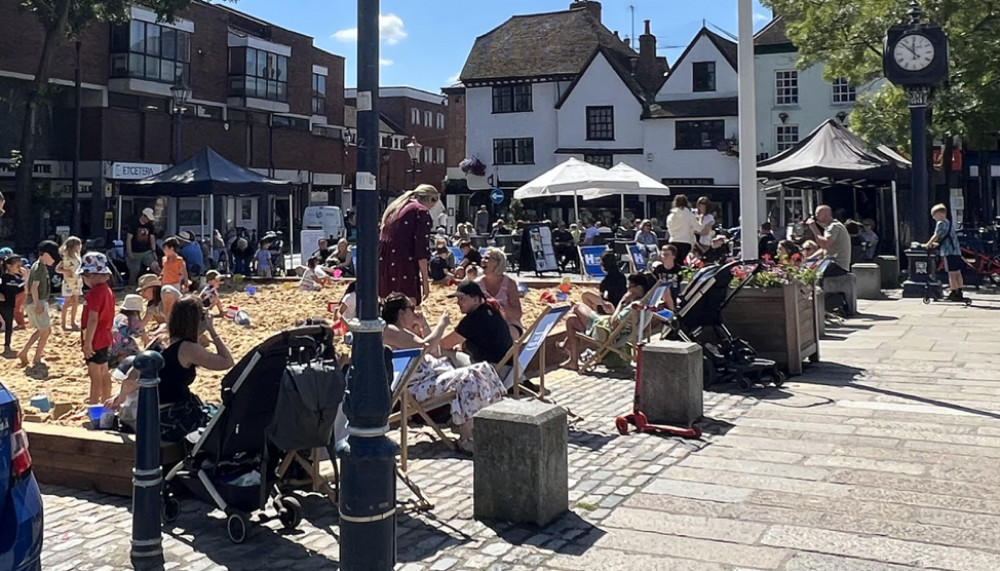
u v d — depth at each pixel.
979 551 5.21
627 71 51.66
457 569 5.11
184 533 5.90
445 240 24.05
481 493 5.95
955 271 18.33
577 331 11.68
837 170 20.44
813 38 26.38
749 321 10.65
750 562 5.12
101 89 41.75
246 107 49.53
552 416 5.93
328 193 57.06
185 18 45.44
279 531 5.87
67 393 10.13
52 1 30.98
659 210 47.97
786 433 7.97
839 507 6.01
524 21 55.06
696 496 6.31
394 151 73.31
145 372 5.05
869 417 8.48
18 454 3.92
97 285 9.20
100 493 6.77
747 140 11.85
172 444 6.25
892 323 15.14
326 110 58.16
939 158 31.23
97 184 38.94
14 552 3.75
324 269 22.91
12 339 14.33
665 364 8.28
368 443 4.49
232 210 46.91
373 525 4.48
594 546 5.44
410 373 6.67
